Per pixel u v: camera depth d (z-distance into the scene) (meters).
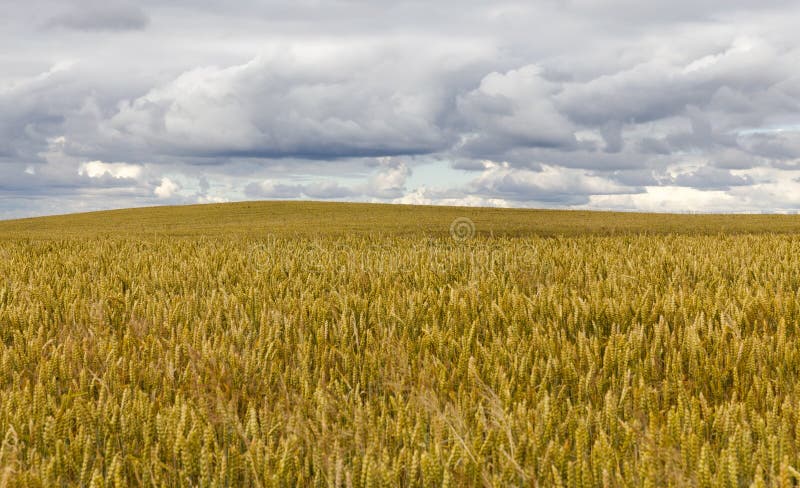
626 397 3.32
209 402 3.42
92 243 17.67
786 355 3.97
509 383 3.48
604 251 11.91
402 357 4.07
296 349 4.53
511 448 2.60
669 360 4.00
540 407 3.00
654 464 2.51
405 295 6.29
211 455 2.61
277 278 8.61
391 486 2.41
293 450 2.70
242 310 5.72
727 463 2.36
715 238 15.60
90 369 4.19
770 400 3.33
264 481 2.51
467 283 7.44
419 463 2.56
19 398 3.28
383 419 2.95
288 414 3.18
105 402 3.29
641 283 7.29
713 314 5.18
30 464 2.69
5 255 12.41
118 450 2.92
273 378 3.86
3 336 5.36
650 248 11.98
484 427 2.83
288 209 57.88
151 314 5.79
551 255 10.52
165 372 3.95
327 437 2.83
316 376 3.89
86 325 5.61
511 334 4.54
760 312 5.32
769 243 13.48
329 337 4.89
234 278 8.65
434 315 5.43
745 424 2.84
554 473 2.36
